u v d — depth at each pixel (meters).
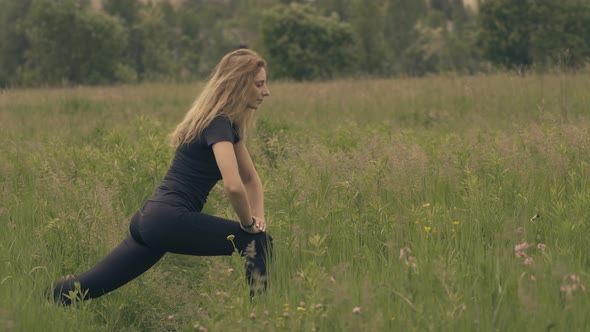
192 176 4.66
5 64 89.50
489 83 18.22
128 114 17.64
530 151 8.14
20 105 20.36
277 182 6.98
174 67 91.69
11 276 5.02
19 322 4.20
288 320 3.97
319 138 10.98
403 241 5.30
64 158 9.07
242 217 4.61
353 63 71.94
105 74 79.12
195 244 4.67
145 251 4.78
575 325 3.80
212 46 107.06
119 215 5.87
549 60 19.80
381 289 4.25
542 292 4.08
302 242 5.46
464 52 81.75
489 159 7.50
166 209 4.61
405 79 23.47
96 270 4.80
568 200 6.59
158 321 4.75
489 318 3.88
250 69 4.62
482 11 64.25
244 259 4.63
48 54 77.81
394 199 6.63
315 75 68.25
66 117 17.06
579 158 7.56
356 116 15.76
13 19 90.19
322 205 6.30
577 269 4.59
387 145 8.52
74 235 5.75
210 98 4.62
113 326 4.75
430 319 3.89
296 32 69.88
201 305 4.91
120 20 92.31
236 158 4.82
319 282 4.18
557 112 12.73
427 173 7.28
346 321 3.73
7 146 11.38
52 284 4.85
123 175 7.57
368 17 78.50
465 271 4.56
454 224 5.63
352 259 5.10
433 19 121.25
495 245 5.28
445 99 16.83
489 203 6.15
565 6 61.72
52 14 77.00
